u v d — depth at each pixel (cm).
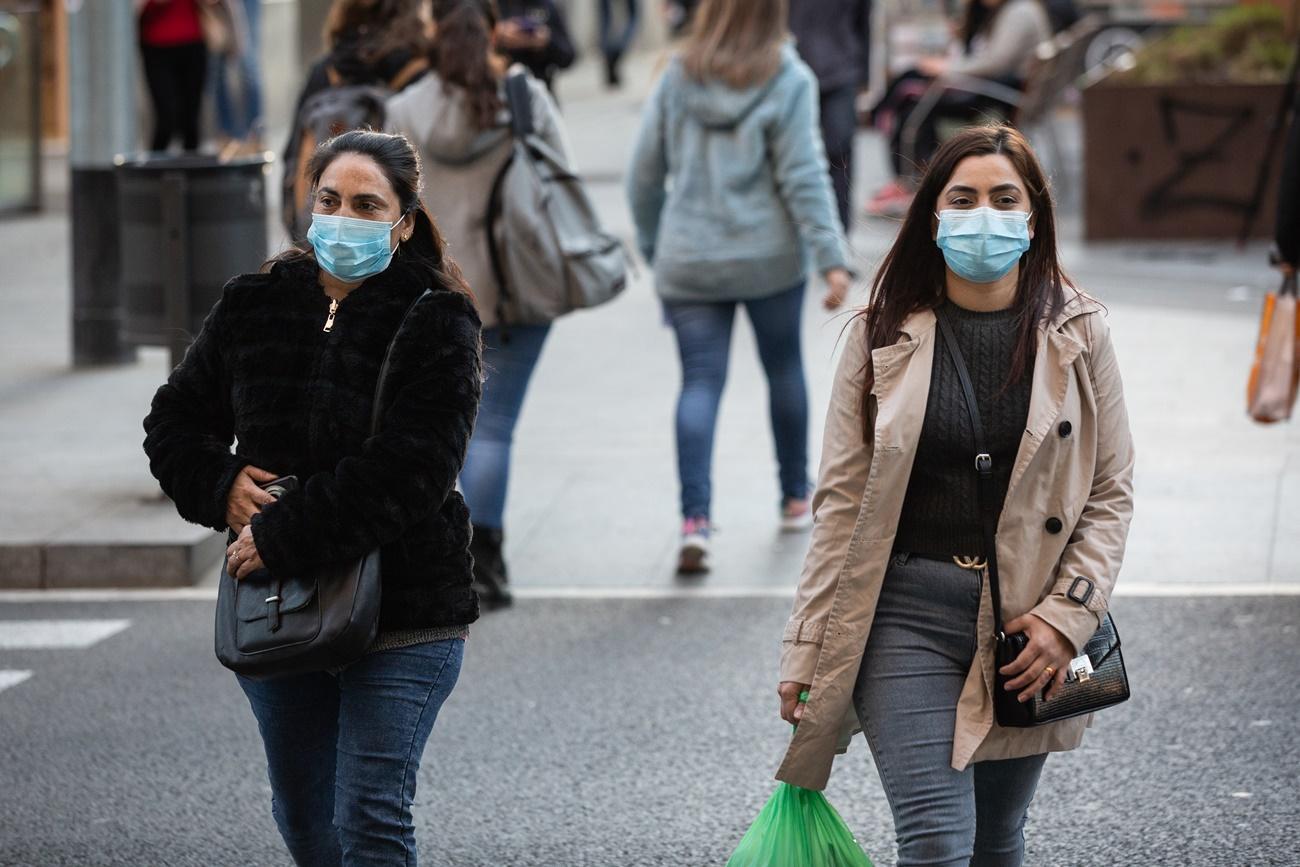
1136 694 2019
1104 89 4625
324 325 1265
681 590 2436
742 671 2136
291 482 1233
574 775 1847
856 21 4253
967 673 1238
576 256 2298
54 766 1897
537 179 2286
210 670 2203
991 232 1202
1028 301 1240
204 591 2522
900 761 1214
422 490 1212
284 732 1295
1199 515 2627
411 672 1248
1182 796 1752
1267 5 4878
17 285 4638
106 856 1677
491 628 2303
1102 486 1252
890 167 5381
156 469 1269
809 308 4119
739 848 1330
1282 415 2338
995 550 1219
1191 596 2338
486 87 2245
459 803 1781
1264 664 2098
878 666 1238
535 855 1661
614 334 3994
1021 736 1234
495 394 2345
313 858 1349
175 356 2861
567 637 2267
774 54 2448
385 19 2450
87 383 3584
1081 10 7538
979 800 1306
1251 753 1850
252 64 6244
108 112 3675
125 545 2527
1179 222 4672
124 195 2881
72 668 2208
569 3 11100
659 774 1845
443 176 2283
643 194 2570
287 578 1209
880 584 1234
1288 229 2314
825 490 1264
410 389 1235
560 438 3158
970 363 1238
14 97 5569
